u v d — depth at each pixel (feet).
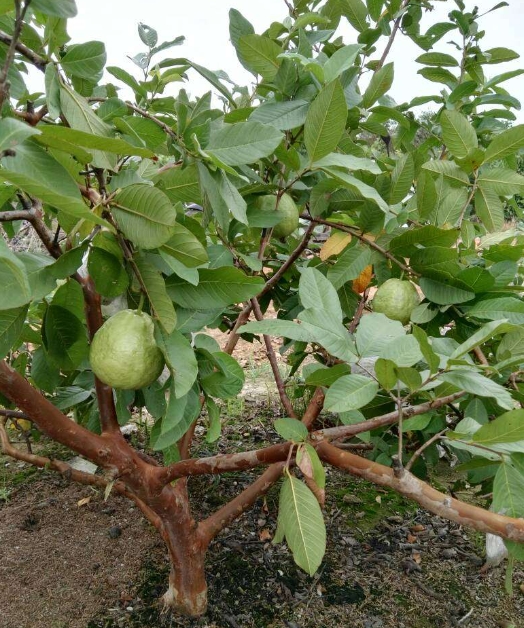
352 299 4.35
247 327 2.48
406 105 5.12
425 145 5.26
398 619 4.16
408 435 4.09
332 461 2.68
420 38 5.08
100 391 3.20
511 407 2.14
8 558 4.68
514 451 2.46
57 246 2.44
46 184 1.67
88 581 4.43
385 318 2.70
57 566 4.60
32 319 4.63
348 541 5.08
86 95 2.73
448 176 3.77
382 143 6.54
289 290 5.12
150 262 2.47
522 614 4.29
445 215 3.78
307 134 2.84
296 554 2.35
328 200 3.64
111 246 2.51
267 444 6.76
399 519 5.48
